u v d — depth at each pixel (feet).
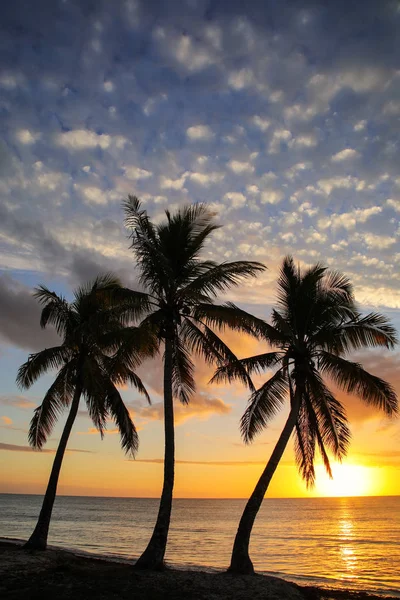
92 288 75.72
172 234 66.90
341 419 64.34
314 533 211.82
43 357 71.20
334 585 80.48
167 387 61.41
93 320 62.44
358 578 95.04
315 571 105.60
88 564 60.08
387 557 132.05
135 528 220.23
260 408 65.16
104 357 72.84
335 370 64.03
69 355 73.97
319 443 68.18
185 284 66.18
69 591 45.24
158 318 62.03
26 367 70.54
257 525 266.36
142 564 55.93
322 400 65.67
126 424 71.10
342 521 298.76
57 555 62.75
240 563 56.95
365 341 63.52
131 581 49.78
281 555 137.08
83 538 165.58
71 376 73.92
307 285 67.82
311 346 66.49
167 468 58.80
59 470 69.05
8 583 47.32
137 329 62.69
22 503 525.34
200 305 63.26
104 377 70.85
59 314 74.64
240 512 419.33
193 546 153.38
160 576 52.24
